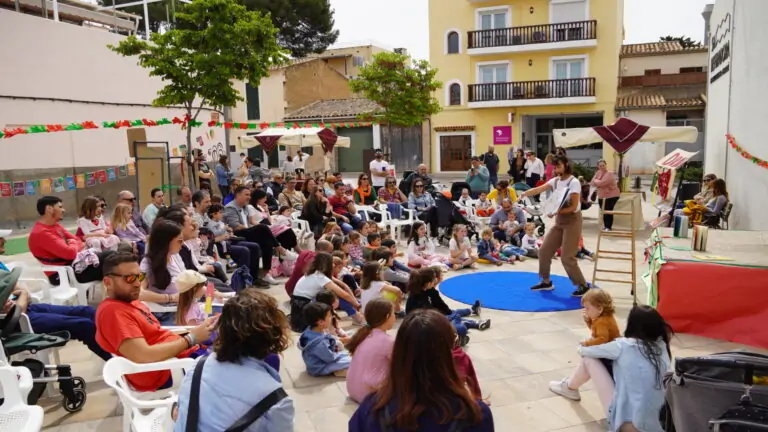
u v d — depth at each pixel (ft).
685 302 18.95
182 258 20.71
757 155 30.99
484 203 39.42
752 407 8.52
